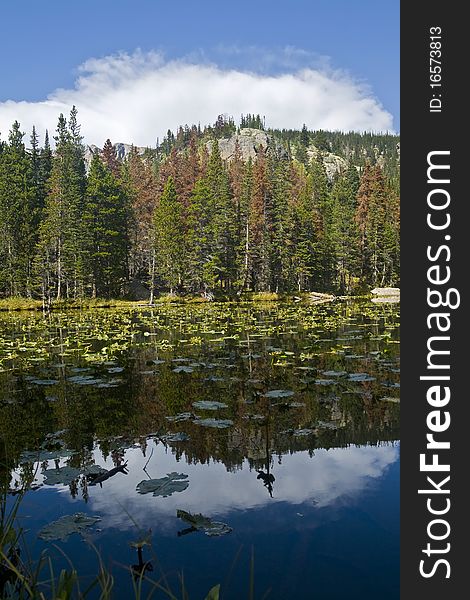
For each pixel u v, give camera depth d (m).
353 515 3.40
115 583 2.66
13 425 5.71
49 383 7.91
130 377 8.40
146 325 18.80
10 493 3.87
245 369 8.99
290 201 46.56
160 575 2.73
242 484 3.96
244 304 34.50
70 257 35.62
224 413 6.07
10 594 2.49
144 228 48.47
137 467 4.38
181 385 7.69
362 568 2.78
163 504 3.62
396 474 4.10
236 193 53.97
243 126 148.00
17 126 37.38
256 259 43.06
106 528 3.28
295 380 7.91
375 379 7.90
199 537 3.13
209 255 38.88
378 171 54.03
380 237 50.66
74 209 35.44
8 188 35.34
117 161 60.78
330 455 4.59
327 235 49.03
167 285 42.38
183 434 5.26
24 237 35.22
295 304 33.72
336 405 6.33
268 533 3.17
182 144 126.81
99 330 17.03
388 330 15.31
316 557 2.87
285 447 4.84
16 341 13.82
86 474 4.19
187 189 48.53
